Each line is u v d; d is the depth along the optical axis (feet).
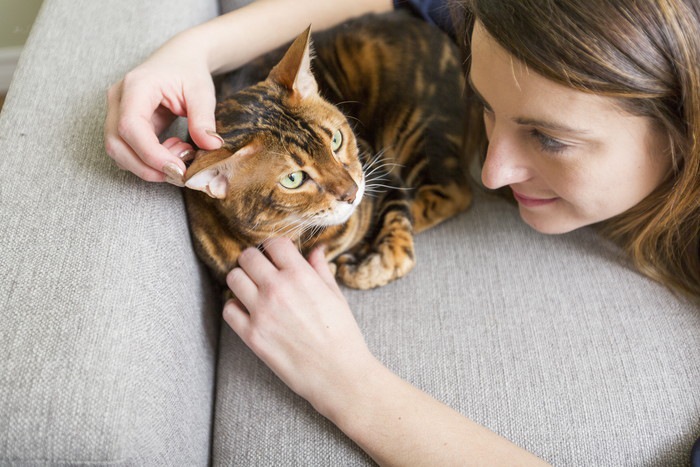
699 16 2.31
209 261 2.75
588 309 2.79
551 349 2.70
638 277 2.86
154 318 2.37
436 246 3.02
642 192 2.62
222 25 2.88
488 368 2.67
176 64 2.64
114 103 2.54
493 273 2.90
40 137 2.58
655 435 2.53
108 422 2.18
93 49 2.81
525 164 2.63
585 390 2.61
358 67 3.17
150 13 2.93
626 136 2.43
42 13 2.93
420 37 3.18
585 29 2.29
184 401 2.46
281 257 2.68
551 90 2.36
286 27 3.06
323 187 2.73
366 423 2.45
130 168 2.45
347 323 2.59
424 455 2.40
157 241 2.48
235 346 2.80
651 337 2.71
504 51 2.39
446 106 3.23
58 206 2.45
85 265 2.36
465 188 3.16
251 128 2.58
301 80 2.70
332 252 2.95
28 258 2.36
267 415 2.61
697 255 2.82
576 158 2.49
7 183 2.48
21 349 2.23
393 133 3.28
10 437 2.16
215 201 2.65
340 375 2.50
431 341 2.73
